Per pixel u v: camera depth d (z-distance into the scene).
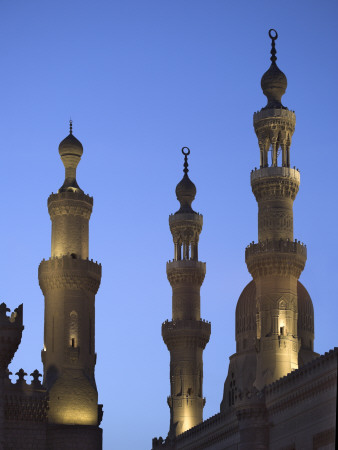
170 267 119.38
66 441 97.44
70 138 110.88
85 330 103.50
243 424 79.56
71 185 109.25
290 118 90.62
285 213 88.31
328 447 66.94
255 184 89.50
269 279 87.19
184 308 117.75
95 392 101.62
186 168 126.50
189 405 114.25
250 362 99.81
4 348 97.75
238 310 104.12
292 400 74.31
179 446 106.38
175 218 121.88
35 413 97.50
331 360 67.81
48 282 104.19
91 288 105.25
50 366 102.00
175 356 116.50
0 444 95.06
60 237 106.06
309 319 100.44
